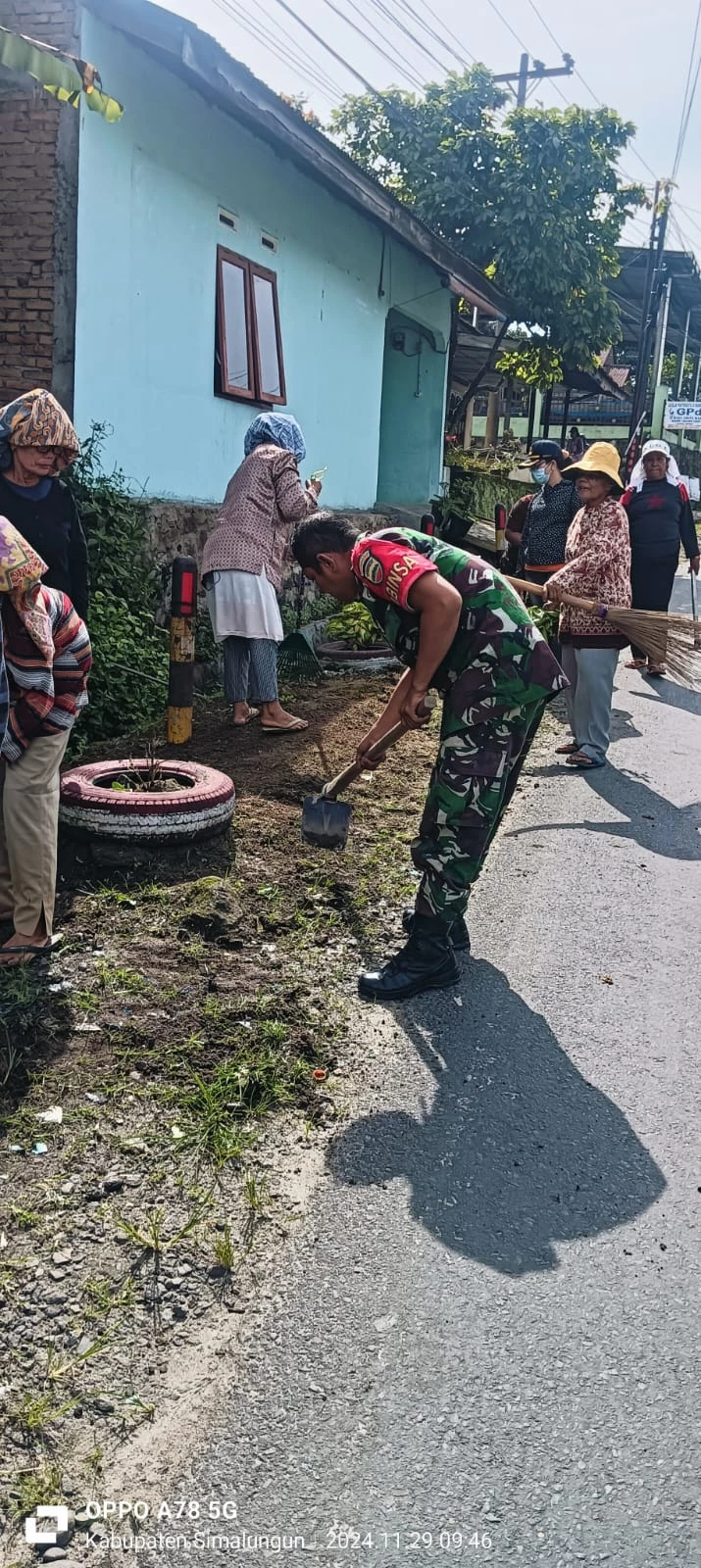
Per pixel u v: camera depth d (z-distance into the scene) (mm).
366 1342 2408
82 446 7172
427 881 3828
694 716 8477
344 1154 3031
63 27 6863
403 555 3535
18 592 3363
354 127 19641
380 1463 2125
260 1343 2396
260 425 6859
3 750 3521
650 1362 2379
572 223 18641
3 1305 2443
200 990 3777
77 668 3719
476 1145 3100
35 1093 3172
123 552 7188
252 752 6484
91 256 7195
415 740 7270
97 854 4602
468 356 22094
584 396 31938
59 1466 2092
